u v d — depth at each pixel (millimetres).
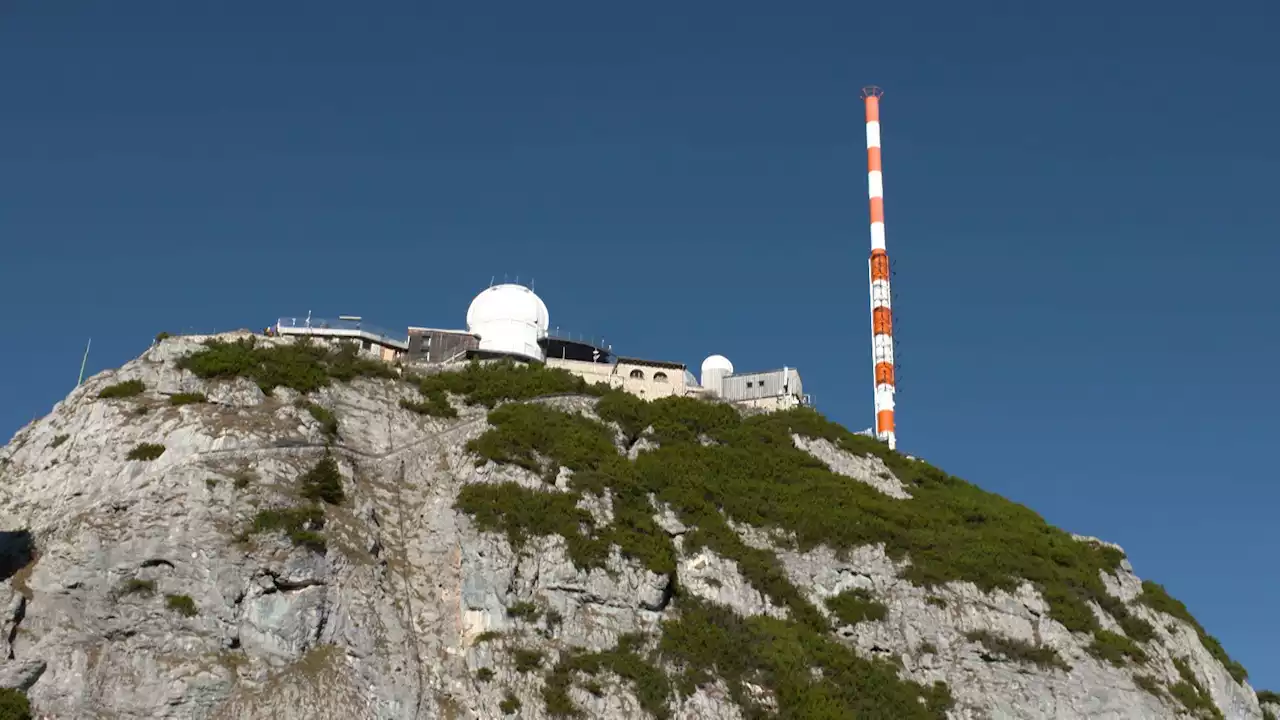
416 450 97812
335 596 80625
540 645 82562
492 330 122125
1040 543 105562
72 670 74000
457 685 79812
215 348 100500
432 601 85250
